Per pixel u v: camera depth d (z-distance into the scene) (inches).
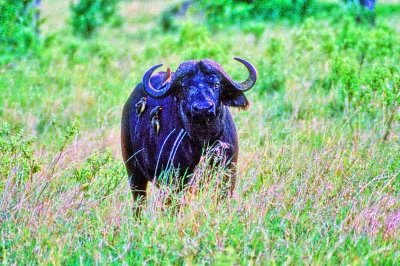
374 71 1117.7
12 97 1382.9
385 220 730.8
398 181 846.5
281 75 1358.3
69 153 989.2
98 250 693.3
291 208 756.0
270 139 1018.1
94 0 2881.4
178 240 687.1
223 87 757.3
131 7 3961.6
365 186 778.2
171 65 1583.4
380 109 1050.7
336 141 948.0
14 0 1978.3
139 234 709.9
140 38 2869.1
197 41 1739.7
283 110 1206.9
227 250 634.2
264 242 666.2
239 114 1136.8
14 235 710.5
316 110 1162.6
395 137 975.6
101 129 1156.5
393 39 1523.1
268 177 820.6
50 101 1373.0
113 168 856.3
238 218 728.3
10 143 879.1
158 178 794.2
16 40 1941.4
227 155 784.9
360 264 651.5
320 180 802.2
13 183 821.2
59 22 3587.6
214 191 768.9
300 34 1614.2
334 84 1274.6
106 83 1509.6
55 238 710.5
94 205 777.6
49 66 1702.8
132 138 858.1
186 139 771.4
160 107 795.4
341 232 708.7
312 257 652.1
